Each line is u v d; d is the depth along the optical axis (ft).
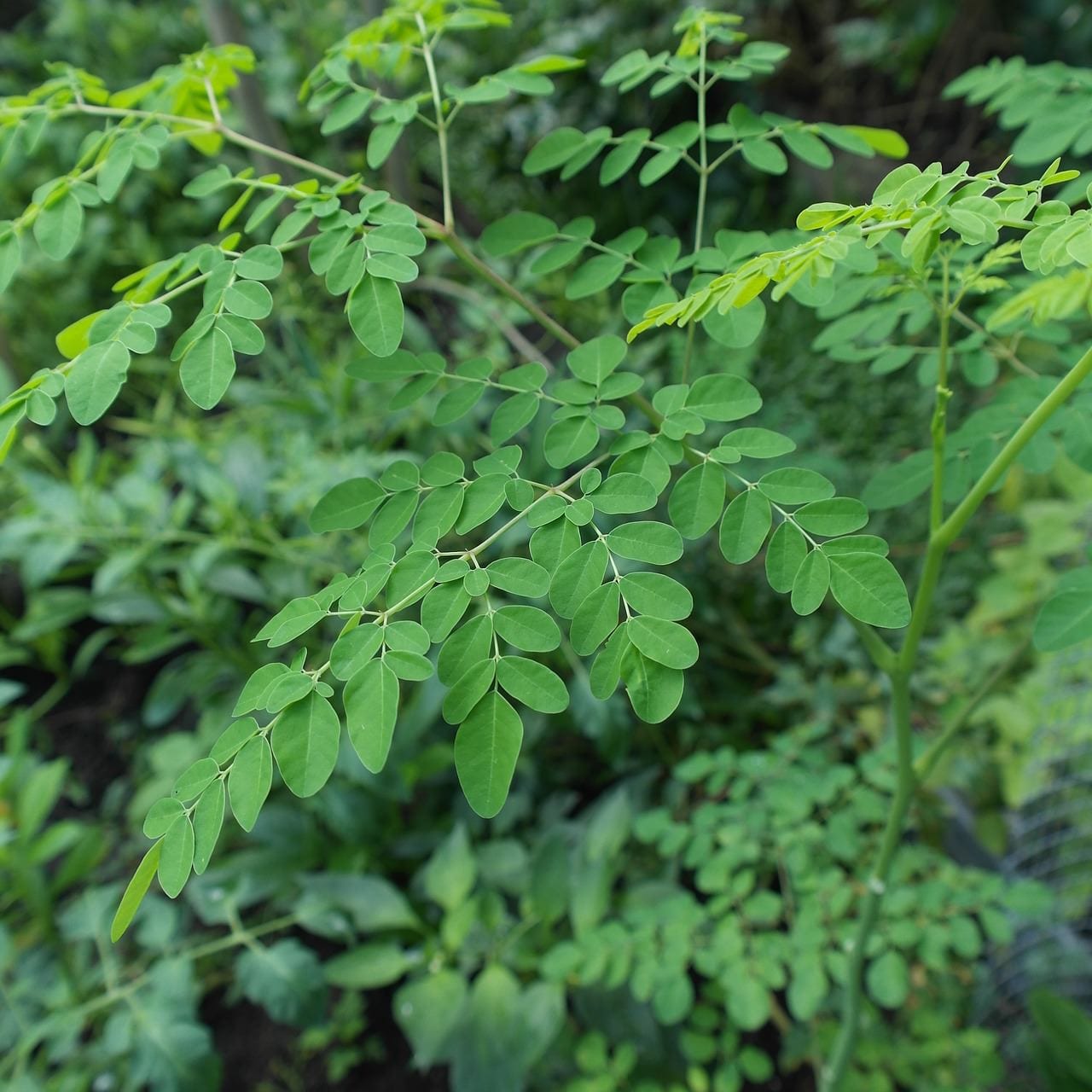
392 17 1.16
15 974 1.77
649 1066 1.72
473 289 2.82
